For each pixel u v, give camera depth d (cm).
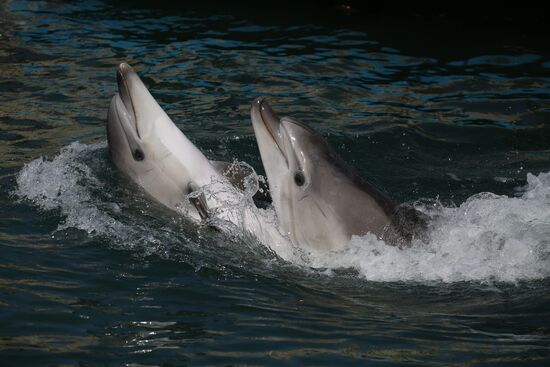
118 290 1289
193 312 1228
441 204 1645
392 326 1202
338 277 1395
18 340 1126
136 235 1487
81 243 1445
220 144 1928
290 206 1473
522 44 2655
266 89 2298
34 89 2253
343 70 2447
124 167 1667
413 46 2641
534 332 1180
